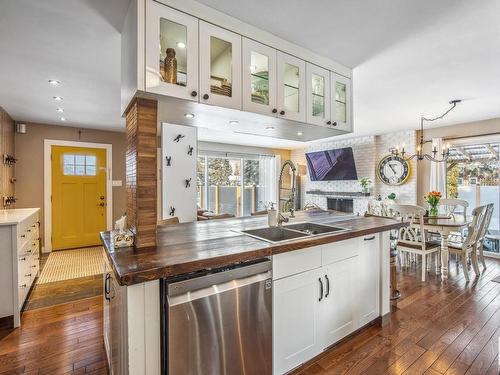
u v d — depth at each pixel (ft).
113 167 17.65
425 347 6.48
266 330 4.99
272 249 4.95
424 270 10.92
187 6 5.28
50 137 15.76
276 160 26.68
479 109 12.68
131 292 3.79
